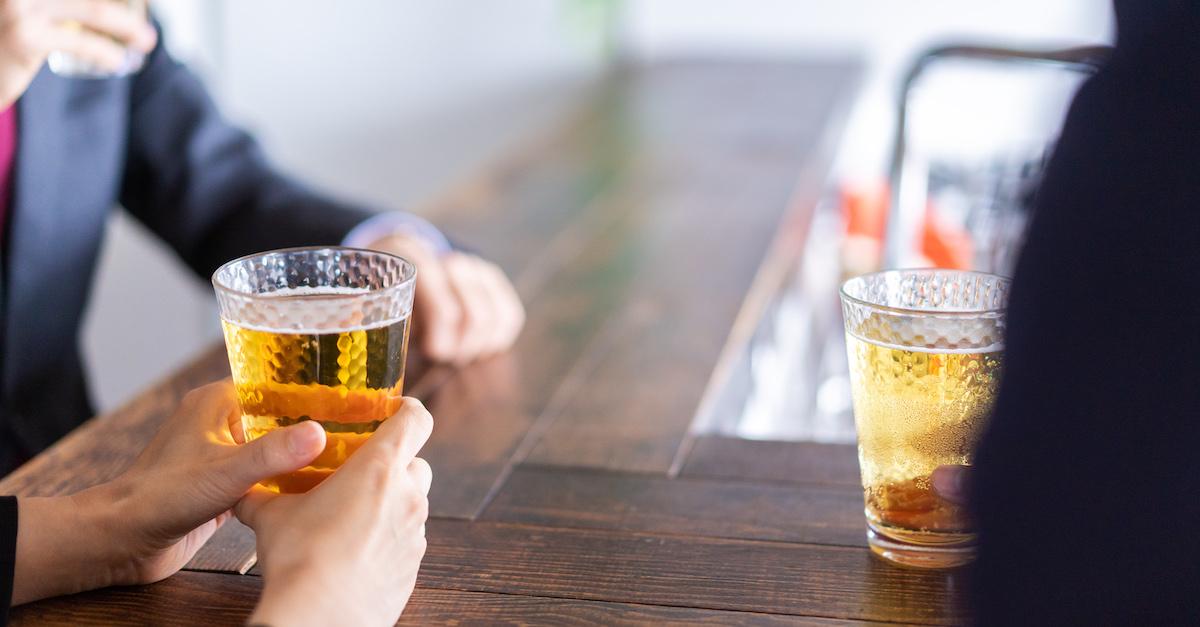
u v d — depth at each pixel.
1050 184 0.85
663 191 2.08
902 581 0.99
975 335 0.96
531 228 1.84
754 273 1.59
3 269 1.48
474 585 0.99
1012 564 0.85
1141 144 0.83
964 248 1.88
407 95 3.38
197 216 1.62
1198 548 0.83
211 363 1.31
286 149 3.33
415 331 1.31
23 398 1.50
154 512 0.95
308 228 1.53
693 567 1.00
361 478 0.93
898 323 0.96
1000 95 3.29
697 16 3.69
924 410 0.98
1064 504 0.84
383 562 0.93
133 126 1.63
